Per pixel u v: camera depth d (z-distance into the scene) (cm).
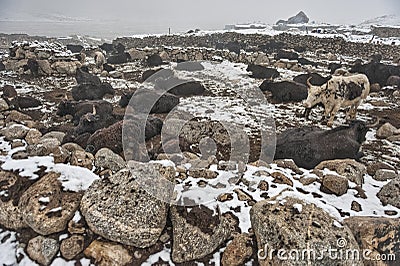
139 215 361
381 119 967
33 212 372
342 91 917
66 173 422
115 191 380
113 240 357
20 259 364
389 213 420
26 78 1630
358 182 492
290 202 367
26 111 1062
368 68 1459
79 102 1020
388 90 1363
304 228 332
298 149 603
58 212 375
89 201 376
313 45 2541
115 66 2084
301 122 952
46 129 836
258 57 2016
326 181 462
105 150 518
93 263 350
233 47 2583
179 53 2277
